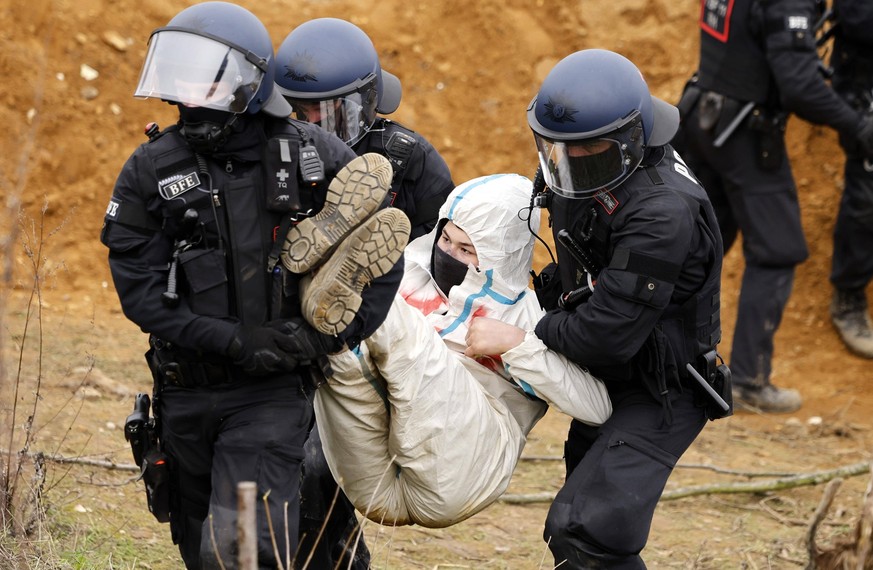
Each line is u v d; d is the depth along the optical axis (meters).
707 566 12.34
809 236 20.56
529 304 9.71
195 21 7.61
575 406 8.96
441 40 22.05
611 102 8.54
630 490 8.76
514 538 12.69
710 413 9.31
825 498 10.95
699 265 8.89
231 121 7.47
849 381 18.67
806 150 21.16
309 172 7.64
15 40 19.09
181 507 8.48
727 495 14.47
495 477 8.99
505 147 21.45
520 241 9.54
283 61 10.12
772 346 17.23
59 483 11.57
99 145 19.02
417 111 21.42
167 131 7.71
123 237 7.56
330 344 7.81
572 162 8.69
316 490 9.37
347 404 8.58
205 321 7.52
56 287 17.25
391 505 9.04
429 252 10.09
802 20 15.48
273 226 7.66
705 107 16.25
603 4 22.50
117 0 20.38
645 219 8.54
